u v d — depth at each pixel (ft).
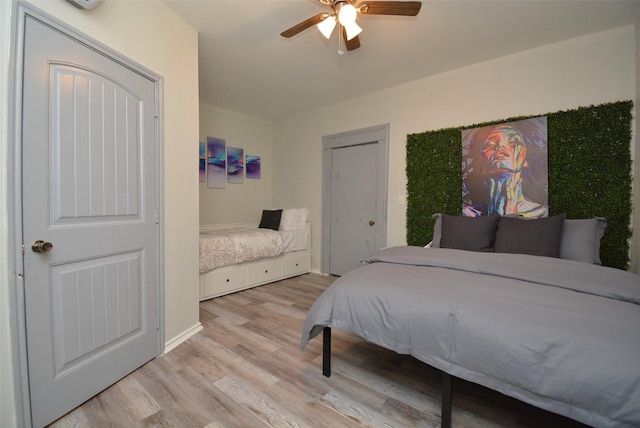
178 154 6.81
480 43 8.09
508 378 3.50
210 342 6.96
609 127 7.33
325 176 13.67
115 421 4.38
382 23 7.16
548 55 8.17
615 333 3.17
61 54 4.33
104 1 4.99
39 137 4.08
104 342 5.08
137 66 5.63
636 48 6.97
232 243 10.61
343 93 11.88
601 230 6.98
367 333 4.74
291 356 6.32
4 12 3.69
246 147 14.79
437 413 4.58
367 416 4.51
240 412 4.58
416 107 10.64
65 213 4.42
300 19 7.07
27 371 3.97
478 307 3.96
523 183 8.47
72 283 4.57
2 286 3.73
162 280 6.32
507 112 8.82
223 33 7.64
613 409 2.89
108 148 5.08
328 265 13.78
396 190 11.25
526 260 5.86
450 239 8.20
